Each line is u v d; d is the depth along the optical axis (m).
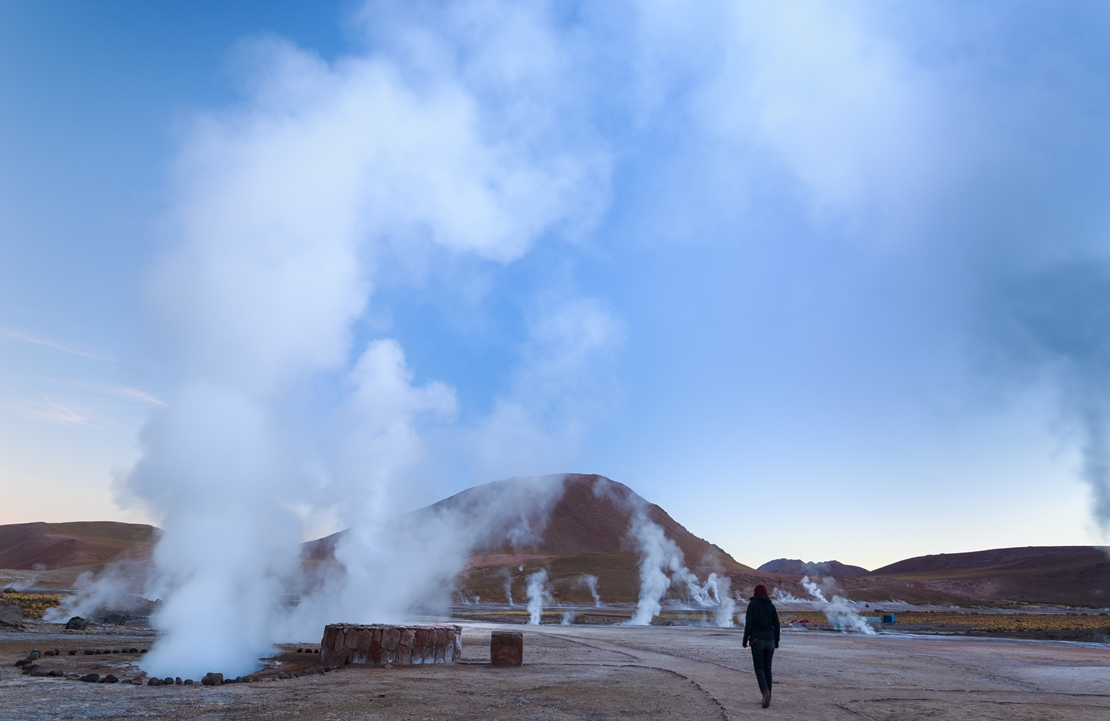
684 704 12.21
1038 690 15.28
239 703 11.09
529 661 19.83
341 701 11.52
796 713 11.57
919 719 11.26
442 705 11.38
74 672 14.80
